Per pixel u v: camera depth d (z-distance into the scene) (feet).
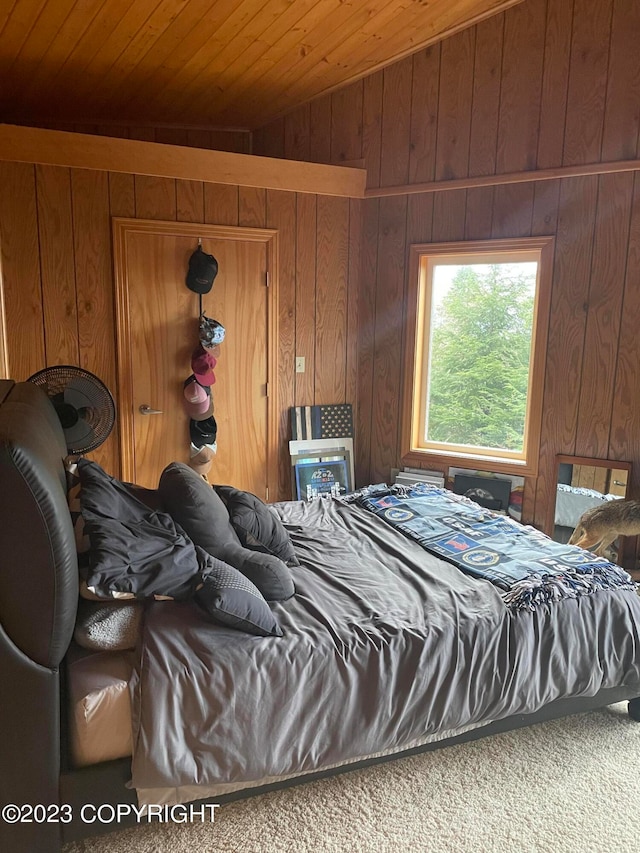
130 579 6.12
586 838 6.38
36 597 5.29
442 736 6.94
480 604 7.42
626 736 7.94
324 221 13.96
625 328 11.94
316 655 6.41
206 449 13.33
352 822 6.48
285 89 13.64
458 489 13.89
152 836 6.25
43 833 5.68
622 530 11.63
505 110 12.50
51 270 11.93
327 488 14.47
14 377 11.97
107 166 11.96
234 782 6.04
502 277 13.37
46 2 9.46
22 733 5.48
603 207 11.87
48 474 5.31
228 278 13.28
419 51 13.10
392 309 14.24
